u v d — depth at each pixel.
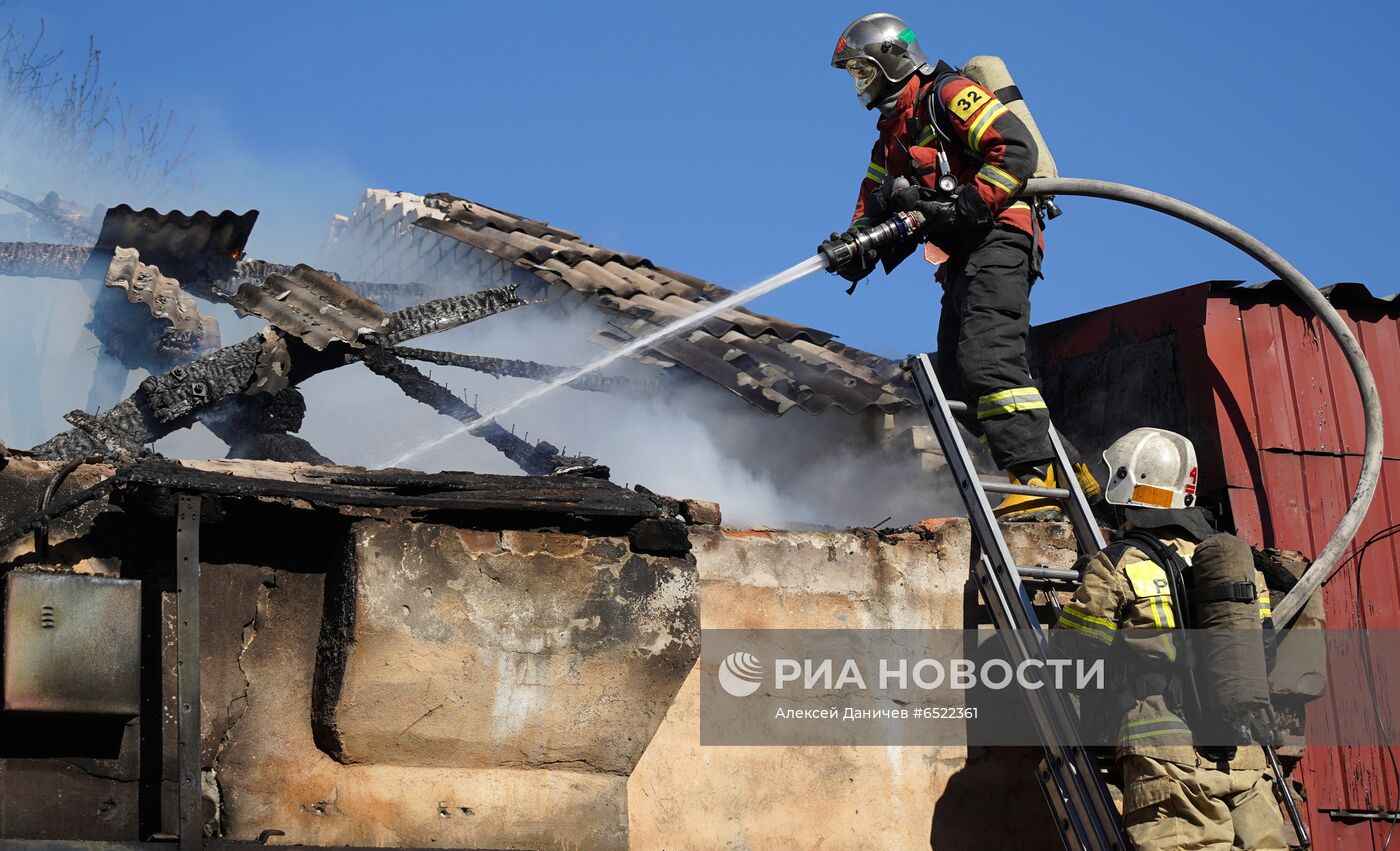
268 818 4.17
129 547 4.19
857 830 5.03
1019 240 5.53
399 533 4.25
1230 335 6.37
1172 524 4.70
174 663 4.18
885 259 5.69
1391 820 5.98
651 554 4.55
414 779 4.32
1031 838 5.27
